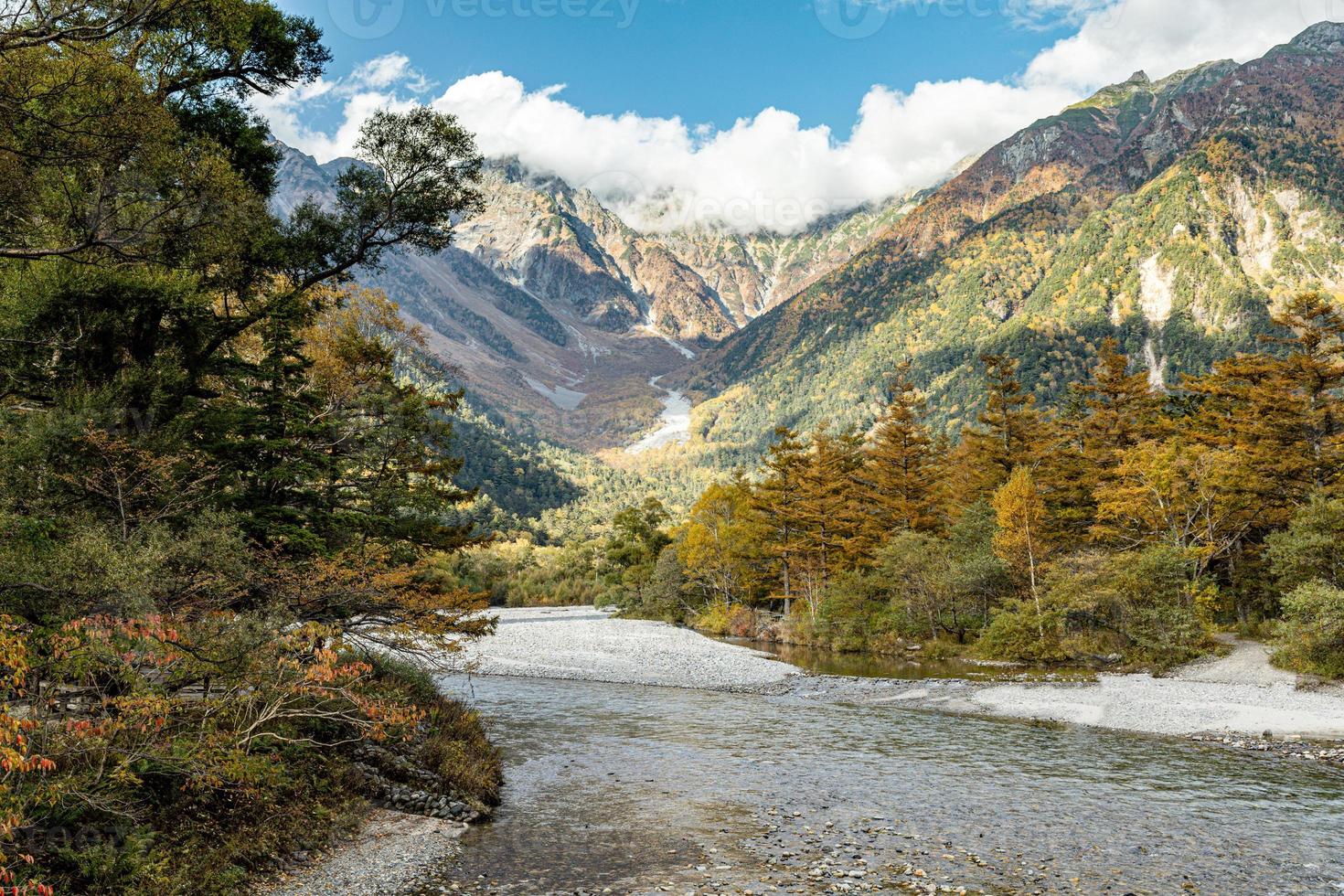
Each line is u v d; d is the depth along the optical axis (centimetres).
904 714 2734
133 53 1634
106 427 1535
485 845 1342
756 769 1916
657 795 1677
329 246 2228
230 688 1223
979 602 4525
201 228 1636
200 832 1119
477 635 1933
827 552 5900
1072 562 3956
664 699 3109
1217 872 1185
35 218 1347
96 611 1070
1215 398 4928
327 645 1580
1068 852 1282
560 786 1747
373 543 2141
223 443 1891
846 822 1466
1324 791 1667
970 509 5084
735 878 1177
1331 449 4122
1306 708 2545
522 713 2753
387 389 2397
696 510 7169
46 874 876
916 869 1208
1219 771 1859
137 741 1097
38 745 995
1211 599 3775
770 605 7250
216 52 1875
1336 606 2916
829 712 2786
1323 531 3453
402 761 1584
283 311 2159
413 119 2145
